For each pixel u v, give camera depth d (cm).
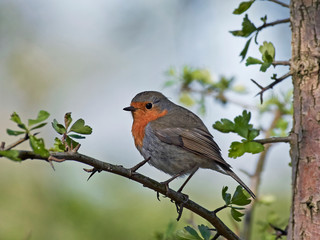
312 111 595
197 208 645
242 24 664
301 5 628
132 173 618
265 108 1059
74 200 1298
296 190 591
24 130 481
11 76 1928
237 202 631
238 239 663
